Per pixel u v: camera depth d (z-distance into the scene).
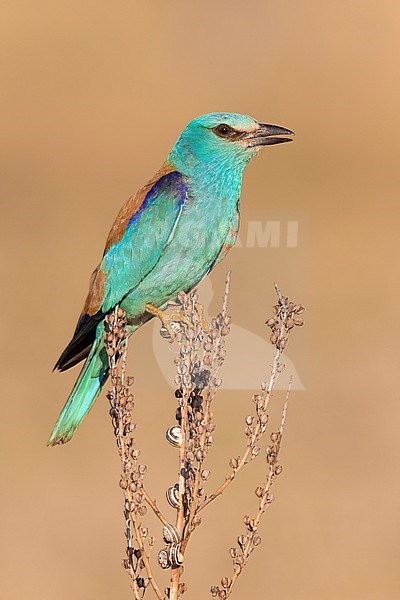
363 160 24.77
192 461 5.77
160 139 25.72
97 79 28.27
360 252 19.34
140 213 8.25
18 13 30.23
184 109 27.08
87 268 18.75
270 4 30.88
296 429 13.16
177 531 5.72
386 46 29.77
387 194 22.84
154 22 30.42
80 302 17.33
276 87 28.23
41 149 25.12
